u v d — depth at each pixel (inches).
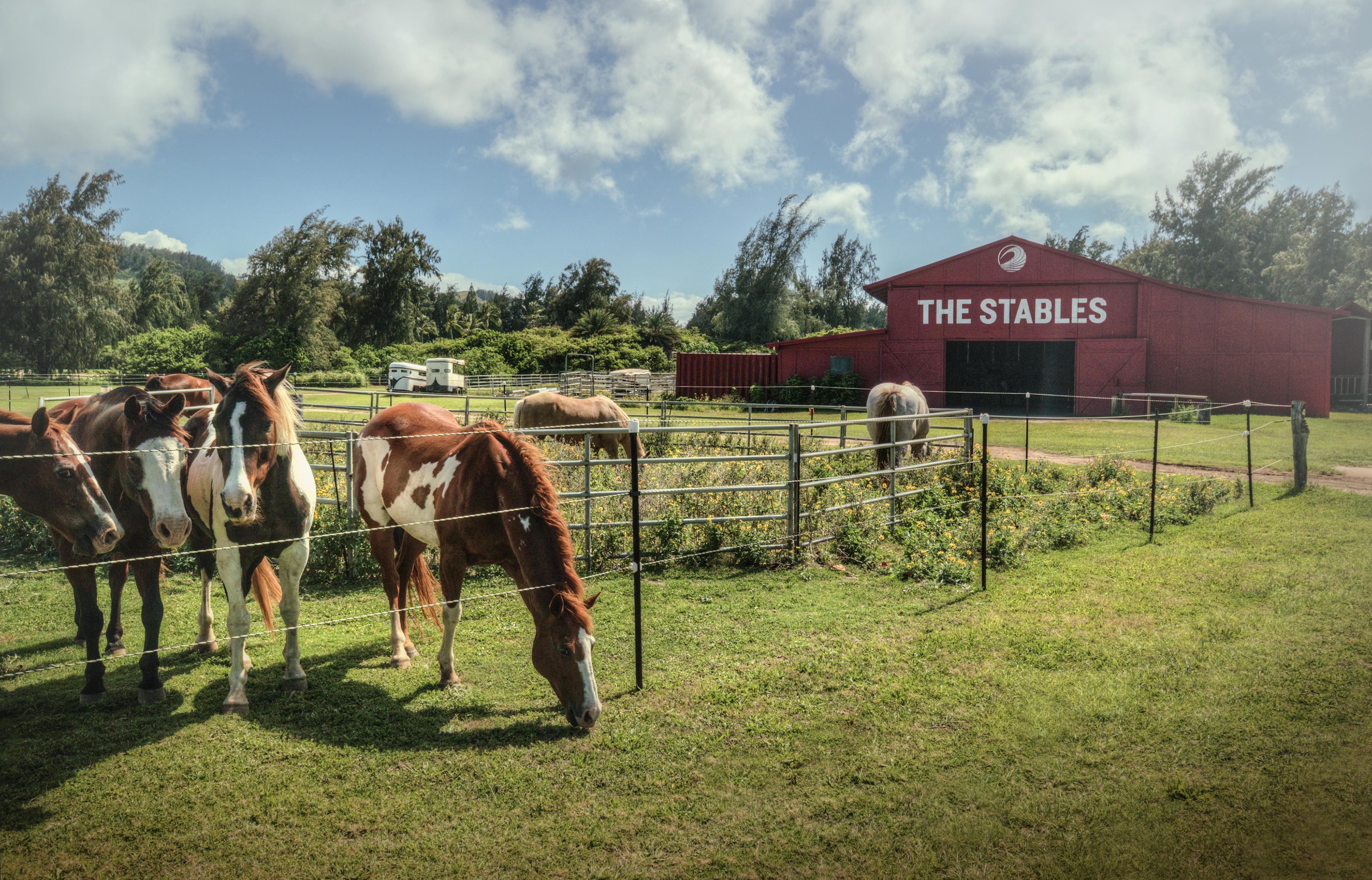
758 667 188.1
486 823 125.3
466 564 180.1
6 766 141.8
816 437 502.0
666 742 151.6
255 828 123.6
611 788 135.4
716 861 115.3
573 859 116.3
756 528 296.0
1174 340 1050.7
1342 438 688.4
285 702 170.4
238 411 159.9
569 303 3142.2
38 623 221.9
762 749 148.3
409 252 2647.6
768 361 1275.8
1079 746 146.3
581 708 149.3
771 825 123.9
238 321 2114.9
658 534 290.8
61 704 169.3
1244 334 1023.6
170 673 187.5
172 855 116.8
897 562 287.6
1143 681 173.5
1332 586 239.3
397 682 182.2
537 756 146.4
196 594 250.8
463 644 207.5
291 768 142.1
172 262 3415.4
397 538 206.5
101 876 112.1
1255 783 131.8
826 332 2472.9
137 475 161.9
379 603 243.9
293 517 172.6
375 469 202.1
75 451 159.6
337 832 123.0
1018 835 119.9
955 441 446.6
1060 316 1096.8
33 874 112.1
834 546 304.2
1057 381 1229.1
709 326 2738.7
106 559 204.1
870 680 179.2
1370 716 153.3
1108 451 599.8
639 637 176.6
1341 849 114.6
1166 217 1902.1
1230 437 534.0
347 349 2226.9
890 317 1168.8
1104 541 316.2
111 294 1884.8
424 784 137.1
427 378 1670.8
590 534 277.4
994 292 1119.0
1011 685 173.5
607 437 442.6
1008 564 278.2
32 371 1769.2
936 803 128.8
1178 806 126.0
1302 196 1822.1
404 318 2691.9
